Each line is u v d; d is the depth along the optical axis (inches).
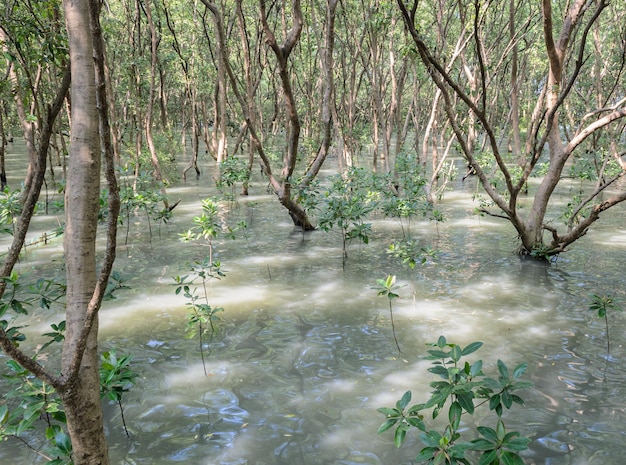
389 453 129.0
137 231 390.3
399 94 564.4
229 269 295.0
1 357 184.7
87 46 83.0
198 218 274.5
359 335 201.9
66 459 102.0
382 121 598.9
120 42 654.5
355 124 895.1
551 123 252.4
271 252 333.7
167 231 390.3
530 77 930.1
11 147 1105.4
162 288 260.5
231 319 219.5
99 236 366.3
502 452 97.3
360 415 146.1
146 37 677.9
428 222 421.1
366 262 307.4
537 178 671.1
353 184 478.9
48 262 301.4
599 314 190.7
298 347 191.6
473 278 273.9
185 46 776.9
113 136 595.2
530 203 486.6
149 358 182.7
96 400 87.3
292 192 380.8
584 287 256.2
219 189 561.6
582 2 270.1
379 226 410.9
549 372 169.5
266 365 177.3
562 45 274.4
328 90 380.8
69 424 85.6
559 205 476.1
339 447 131.5
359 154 933.8
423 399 153.6
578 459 124.7
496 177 563.5
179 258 316.8
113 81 609.6
